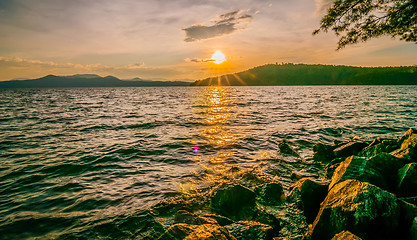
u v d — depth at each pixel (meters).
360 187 4.02
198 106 37.78
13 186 7.47
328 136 14.88
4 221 5.39
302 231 4.69
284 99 53.03
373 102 40.56
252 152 11.43
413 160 5.82
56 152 11.45
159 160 10.27
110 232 4.99
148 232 4.98
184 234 3.99
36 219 5.49
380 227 3.45
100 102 47.78
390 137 14.09
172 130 17.36
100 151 11.64
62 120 22.23
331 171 7.81
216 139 14.25
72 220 5.46
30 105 39.44
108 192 7.00
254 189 6.66
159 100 54.72
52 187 7.39
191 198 6.52
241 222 4.86
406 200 4.12
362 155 8.30
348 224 3.64
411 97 52.56
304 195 5.64
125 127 18.64
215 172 8.70
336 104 38.22
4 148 12.16
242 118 23.38
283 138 14.34
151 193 6.90
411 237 3.20
